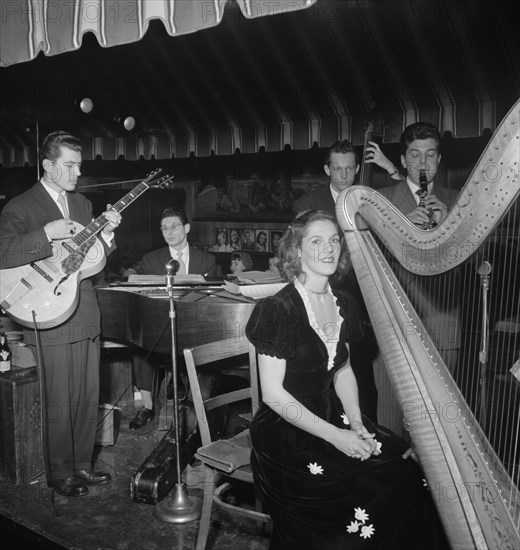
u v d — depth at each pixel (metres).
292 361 2.39
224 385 4.41
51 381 3.21
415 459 2.25
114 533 2.82
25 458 3.36
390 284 2.29
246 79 5.78
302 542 2.18
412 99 4.76
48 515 3.00
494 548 1.84
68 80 6.53
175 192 7.07
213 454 2.56
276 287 3.35
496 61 4.34
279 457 2.26
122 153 6.77
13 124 7.16
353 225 2.24
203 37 5.75
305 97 5.52
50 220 3.22
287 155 6.60
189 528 2.86
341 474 2.17
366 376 3.44
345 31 4.88
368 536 2.11
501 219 1.98
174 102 6.33
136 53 6.17
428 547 2.14
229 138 6.13
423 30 4.48
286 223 6.66
